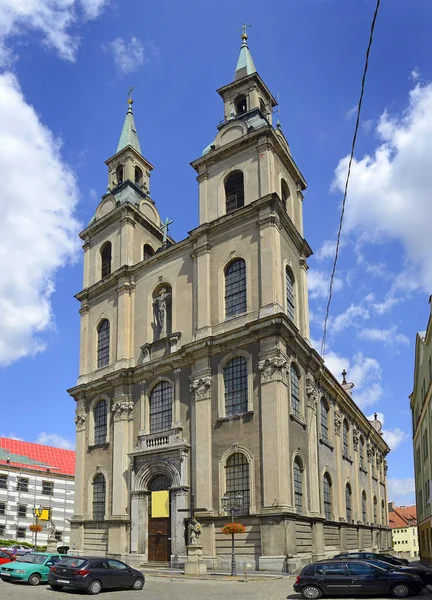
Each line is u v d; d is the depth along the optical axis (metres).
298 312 40.97
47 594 23.05
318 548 36.09
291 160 43.97
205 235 41.53
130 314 45.94
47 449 98.31
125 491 40.62
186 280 42.50
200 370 38.31
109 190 53.56
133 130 55.19
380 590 21.86
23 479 84.25
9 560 32.56
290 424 35.53
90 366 47.84
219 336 37.81
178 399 39.50
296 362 38.38
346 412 53.53
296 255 42.56
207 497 35.22
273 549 31.61
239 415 35.56
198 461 36.31
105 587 23.98
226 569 33.06
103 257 51.25
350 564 22.47
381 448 71.94
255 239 38.91
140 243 49.56
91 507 43.38
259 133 41.25
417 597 21.70
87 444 45.44
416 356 48.03
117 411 42.94
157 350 42.72
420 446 51.75
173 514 36.66
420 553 56.66
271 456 33.16
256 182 40.81
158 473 38.97
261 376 35.12
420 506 54.25
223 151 42.94
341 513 45.81
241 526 31.02
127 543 39.31
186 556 34.44
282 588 25.22
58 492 87.88
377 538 60.69
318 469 39.16
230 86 47.09
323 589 22.08
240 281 39.19
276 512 31.86
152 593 23.67
